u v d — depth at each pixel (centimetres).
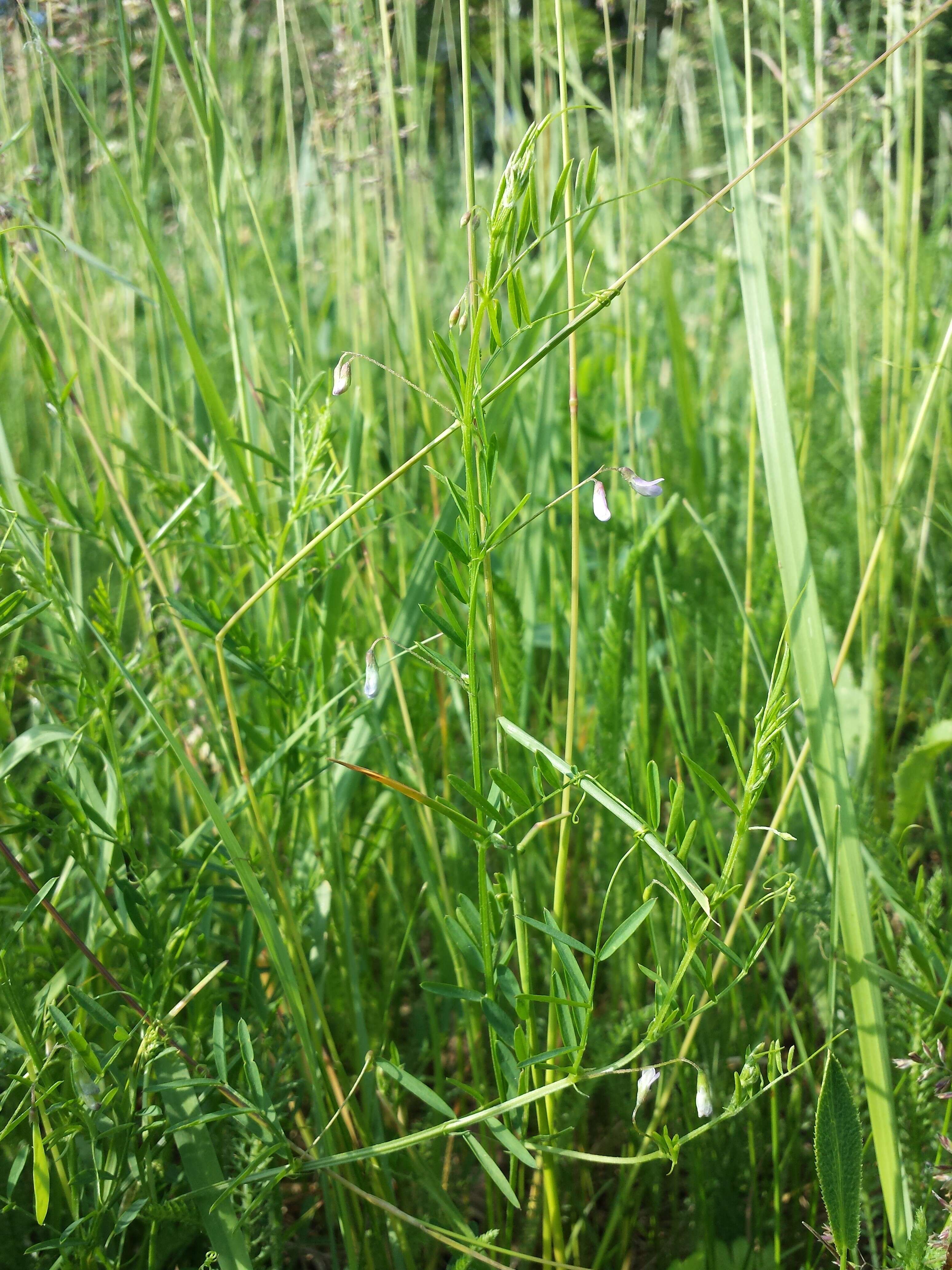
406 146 40
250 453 27
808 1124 23
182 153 38
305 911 25
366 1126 22
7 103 34
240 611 19
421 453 16
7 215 22
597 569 35
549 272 34
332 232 49
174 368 43
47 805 27
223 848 24
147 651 28
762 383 19
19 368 43
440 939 25
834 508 38
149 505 31
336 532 26
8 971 20
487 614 21
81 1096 17
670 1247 23
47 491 26
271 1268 22
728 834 28
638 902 25
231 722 22
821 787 20
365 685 18
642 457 32
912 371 35
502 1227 23
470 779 29
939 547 40
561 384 39
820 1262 22
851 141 36
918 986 22
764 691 30
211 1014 22
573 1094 22
